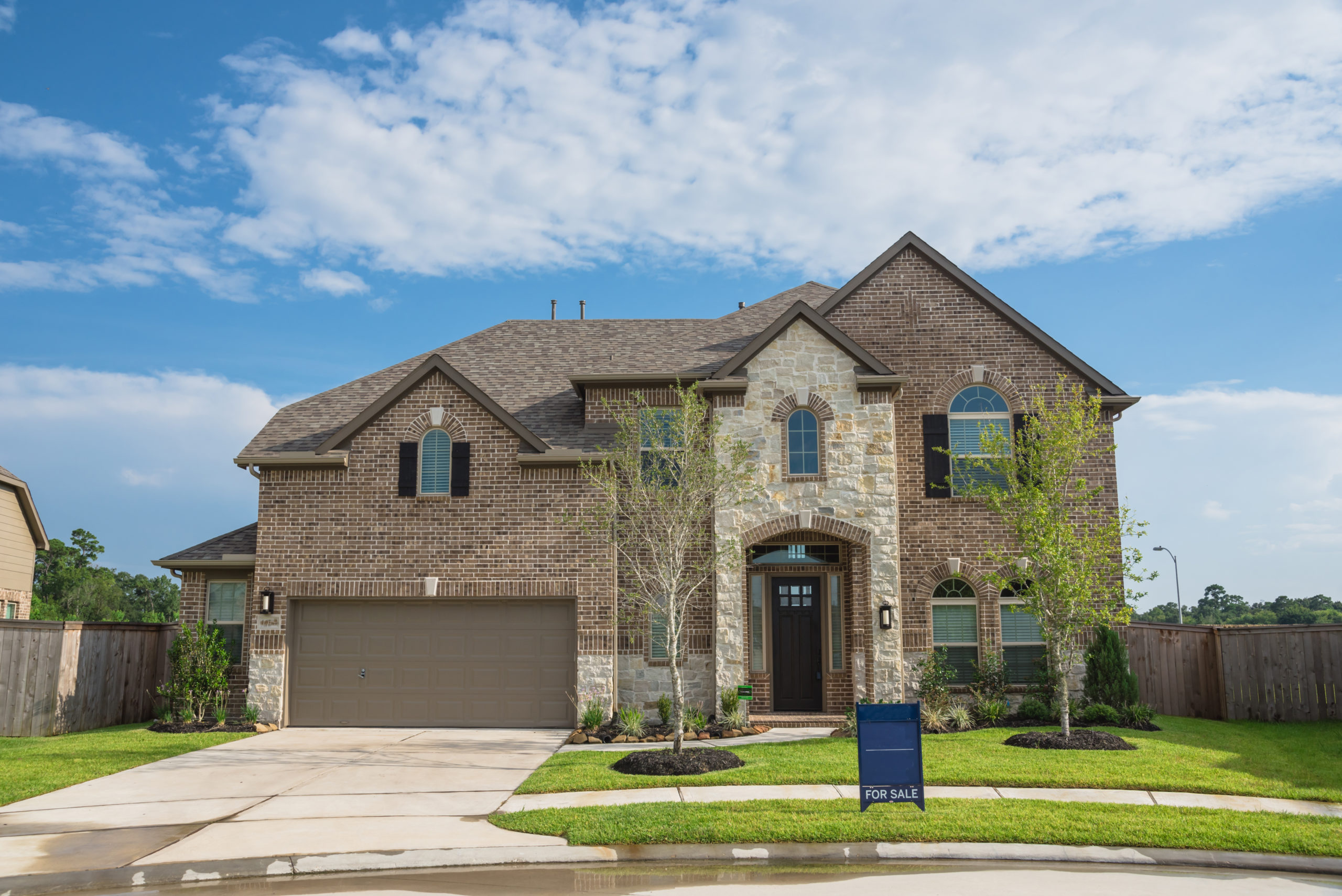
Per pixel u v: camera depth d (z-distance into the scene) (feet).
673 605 47.01
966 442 65.92
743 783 40.75
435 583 60.49
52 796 40.50
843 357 62.85
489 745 53.11
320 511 61.67
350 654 61.00
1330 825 33.96
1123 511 50.88
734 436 62.03
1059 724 56.39
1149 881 28.71
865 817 34.63
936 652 63.72
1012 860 31.27
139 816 36.86
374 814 36.81
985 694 61.46
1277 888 28.09
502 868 30.78
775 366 62.80
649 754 44.52
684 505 48.49
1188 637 64.59
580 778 42.09
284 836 33.81
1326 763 46.09
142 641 67.67
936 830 32.99
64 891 28.81
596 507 55.52
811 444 62.34
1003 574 63.26
